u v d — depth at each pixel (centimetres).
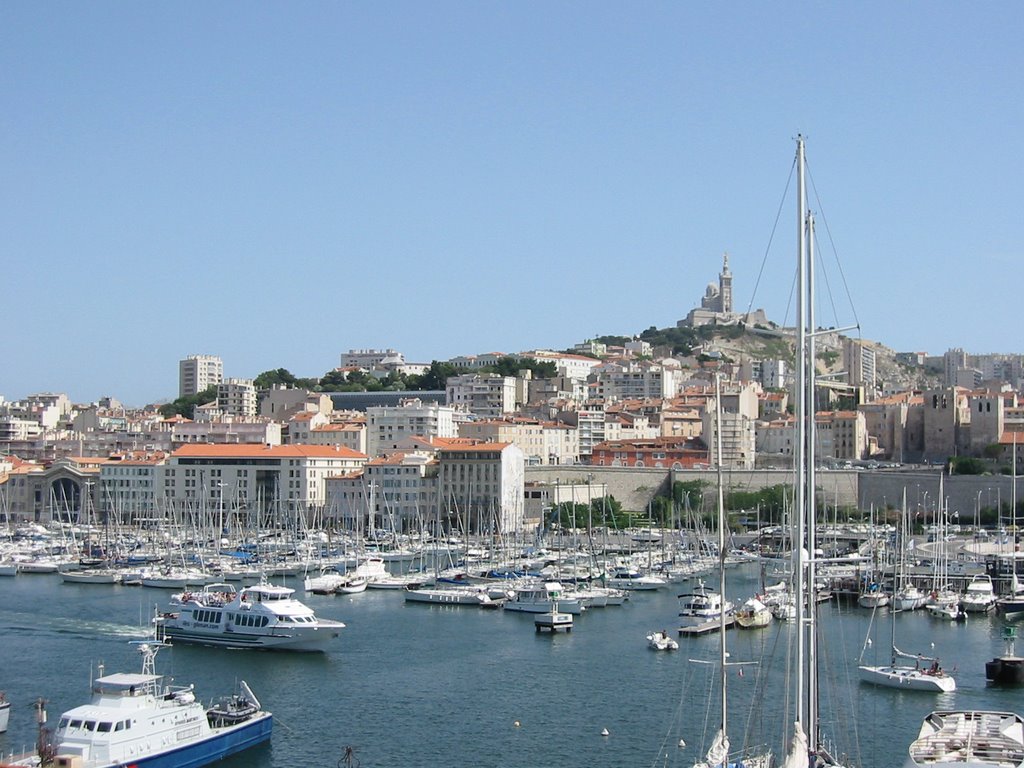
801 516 8000
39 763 9931
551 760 11119
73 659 15625
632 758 11156
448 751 11425
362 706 13150
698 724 12238
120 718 10350
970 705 12862
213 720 11625
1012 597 19788
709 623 18012
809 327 8575
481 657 15838
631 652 16138
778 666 14900
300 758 11212
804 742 7788
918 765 7688
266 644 16238
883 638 16975
